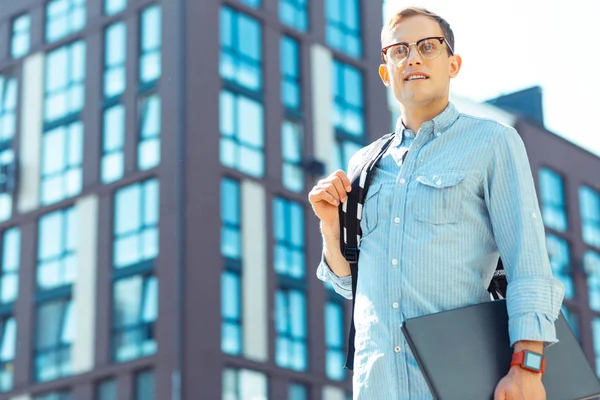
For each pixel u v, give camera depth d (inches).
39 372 930.1
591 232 1115.9
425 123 102.7
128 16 957.2
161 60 924.6
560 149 1106.1
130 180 913.5
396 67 103.9
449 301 97.3
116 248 908.6
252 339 876.0
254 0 967.0
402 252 99.1
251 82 945.5
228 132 914.1
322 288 937.5
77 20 998.4
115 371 876.6
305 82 980.6
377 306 99.2
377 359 98.1
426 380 90.5
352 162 110.9
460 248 98.5
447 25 105.6
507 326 93.6
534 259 95.2
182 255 863.7
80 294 921.5
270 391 871.1
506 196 98.6
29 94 1012.5
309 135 967.0
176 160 888.3
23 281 962.1
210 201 886.4
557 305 94.0
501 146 100.0
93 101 961.5
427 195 99.7
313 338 914.7
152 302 872.3
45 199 970.1
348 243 103.9
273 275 906.1
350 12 1043.3
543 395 90.4
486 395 90.2
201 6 928.9
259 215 914.7
